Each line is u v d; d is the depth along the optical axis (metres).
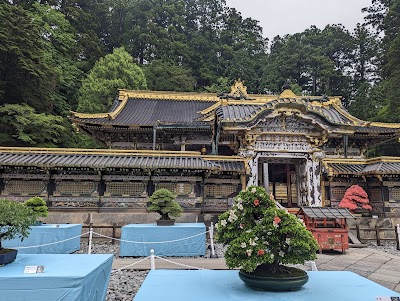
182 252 13.72
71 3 66.69
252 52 95.88
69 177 18.84
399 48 45.62
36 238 13.10
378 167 19.59
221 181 20.23
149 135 30.00
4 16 34.41
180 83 66.75
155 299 4.36
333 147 29.64
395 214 19.48
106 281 7.05
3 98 36.66
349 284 5.24
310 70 79.75
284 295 4.63
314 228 14.59
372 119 51.78
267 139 21.11
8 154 18.84
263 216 5.41
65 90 52.41
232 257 5.15
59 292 5.21
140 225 14.84
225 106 23.77
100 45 68.44
